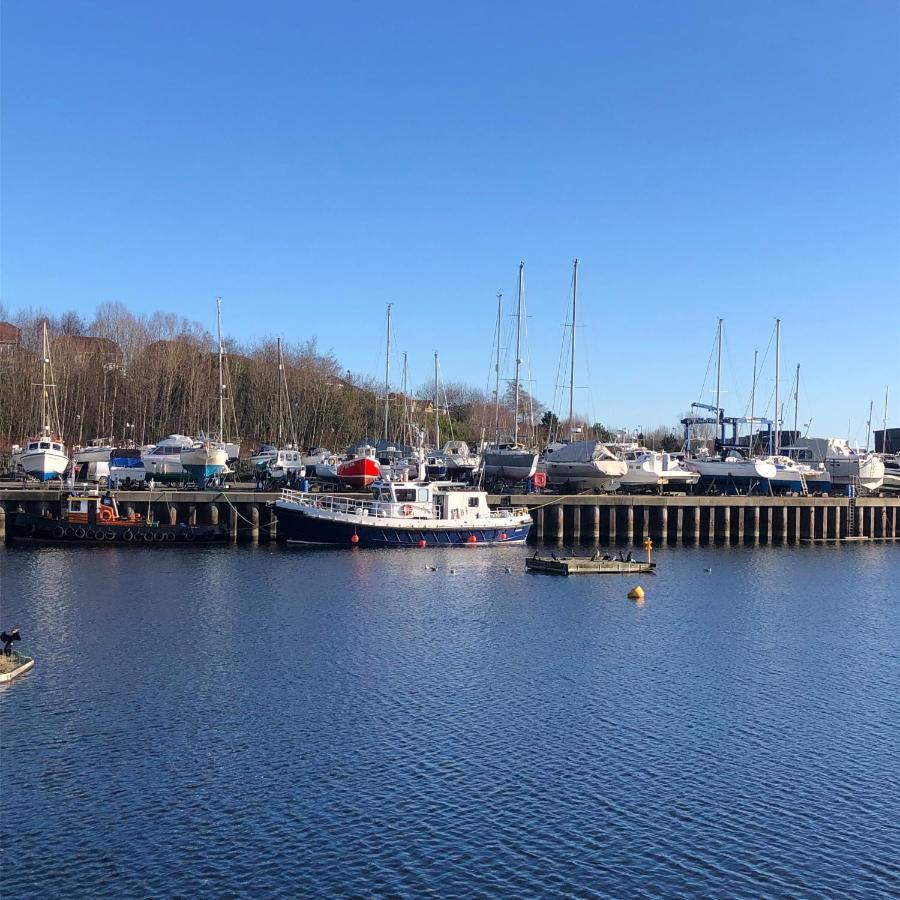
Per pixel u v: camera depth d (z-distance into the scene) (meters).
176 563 75.38
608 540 99.06
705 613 62.69
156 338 171.75
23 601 59.91
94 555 78.50
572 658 50.03
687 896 26.80
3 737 36.75
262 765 34.62
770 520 103.88
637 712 41.47
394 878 27.28
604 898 26.56
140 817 30.53
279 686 43.62
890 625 60.56
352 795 32.38
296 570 73.38
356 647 50.81
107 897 26.14
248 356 180.00
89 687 42.88
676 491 116.62
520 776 34.22
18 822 30.06
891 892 27.25
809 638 56.34
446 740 37.47
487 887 26.94
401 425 154.12
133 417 149.75
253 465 120.69
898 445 185.25
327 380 170.88
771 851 29.36
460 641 52.84
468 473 115.88
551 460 109.81
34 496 87.19
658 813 31.64
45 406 109.88
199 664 46.78
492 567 77.88
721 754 36.84
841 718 41.34
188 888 26.62
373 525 85.62
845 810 32.19
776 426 135.00
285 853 28.50
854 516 108.00
